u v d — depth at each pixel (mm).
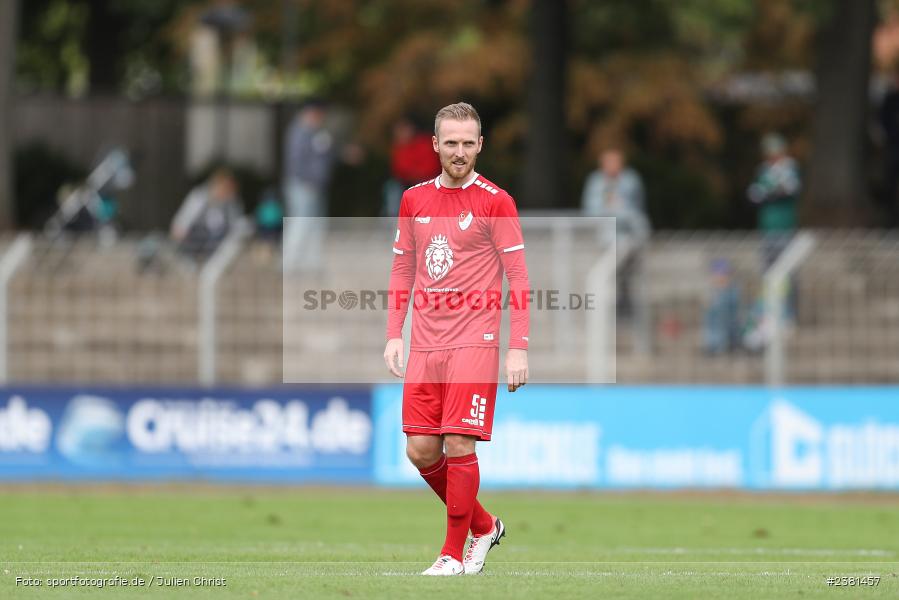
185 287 61156
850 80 77250
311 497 53531
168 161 103812
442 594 23156
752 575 26969
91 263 61750
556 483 56438
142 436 57969
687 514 48750
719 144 116062
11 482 57469
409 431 27062
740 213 117688
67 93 105250
